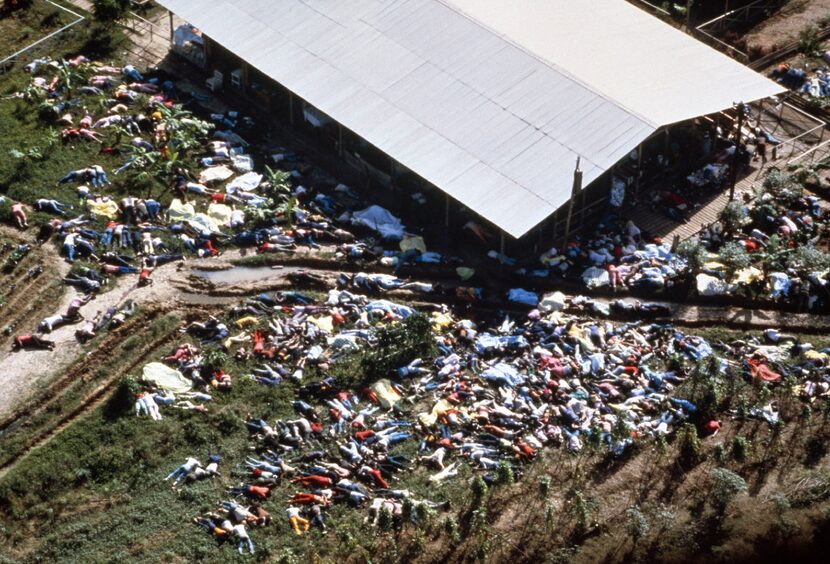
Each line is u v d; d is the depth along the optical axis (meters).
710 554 52.44
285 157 74.88
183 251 68.38
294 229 69.75
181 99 79.44
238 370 61.19
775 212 70.38
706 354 62.41
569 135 68.38
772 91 72.88
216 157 74.06
